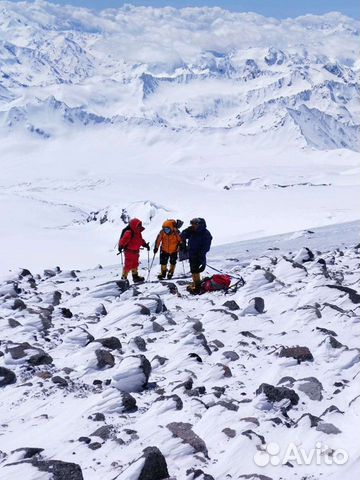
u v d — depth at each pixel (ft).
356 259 56.85
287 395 19.69
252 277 43.50
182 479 15.11
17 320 37.91
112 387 22.62
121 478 14.67
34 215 513.86
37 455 17.06
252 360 25.96
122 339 32.22
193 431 17.93
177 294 47.09
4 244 281.13
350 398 19.94
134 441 17.52
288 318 34.14
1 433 19.71
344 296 35.91
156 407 19.95
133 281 59.72
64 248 268.82
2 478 14.57
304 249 57.98
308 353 24.98
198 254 48.06
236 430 17.71
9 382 25.20
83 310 43.80
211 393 21.07
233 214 369.50
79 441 17.81
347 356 23.82
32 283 60.90
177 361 25.81
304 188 593.83
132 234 58.90
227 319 33.86
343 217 278.87
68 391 23.20
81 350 28.86
